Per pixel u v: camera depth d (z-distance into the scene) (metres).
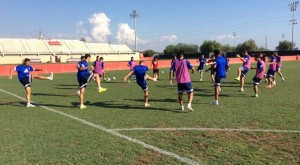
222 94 14.25
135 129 7.87
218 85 11.26
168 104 11.75
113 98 13.73
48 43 85.12
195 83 19.98
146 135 7.29
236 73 29.05
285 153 5.81
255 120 8.57
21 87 19.73
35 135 7.47
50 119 9.37
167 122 8.59
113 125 8.38
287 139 6.71
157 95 14.41
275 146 6.24
